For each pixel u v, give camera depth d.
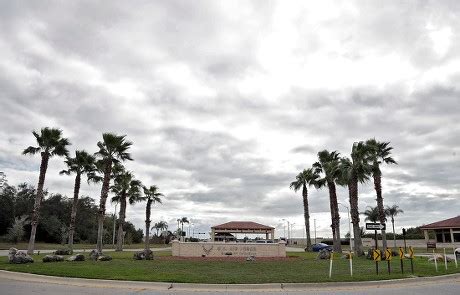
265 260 30.88
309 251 53.66
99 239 34.41
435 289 15.20
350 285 16.27
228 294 13.77
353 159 36.78
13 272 18.61
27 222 71.38
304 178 56.03
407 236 86.00
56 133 37.75
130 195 56.62
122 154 36.50
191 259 31.30
